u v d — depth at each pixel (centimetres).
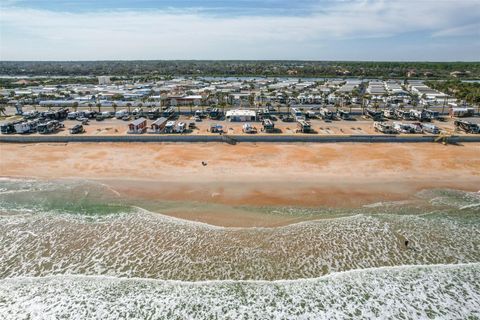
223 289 2539
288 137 6075
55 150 5581
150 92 12962
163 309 2366
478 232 3234
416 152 5472
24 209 3647
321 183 4247
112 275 2672
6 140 6025
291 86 15875
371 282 2623
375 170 4678
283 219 3422
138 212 3572
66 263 2805
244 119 7938
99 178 4425
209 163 4944
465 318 2325
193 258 2848
